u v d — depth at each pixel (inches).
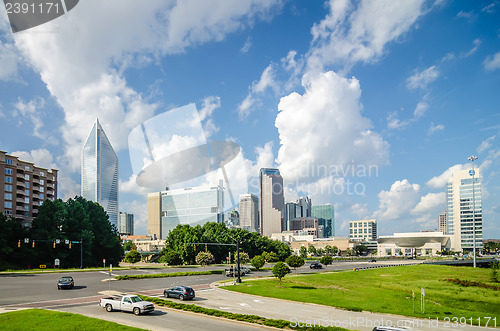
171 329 1033.5
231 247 4945.9
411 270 3115.2
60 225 3619.6
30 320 996.6
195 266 4015.8
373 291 1899.6
